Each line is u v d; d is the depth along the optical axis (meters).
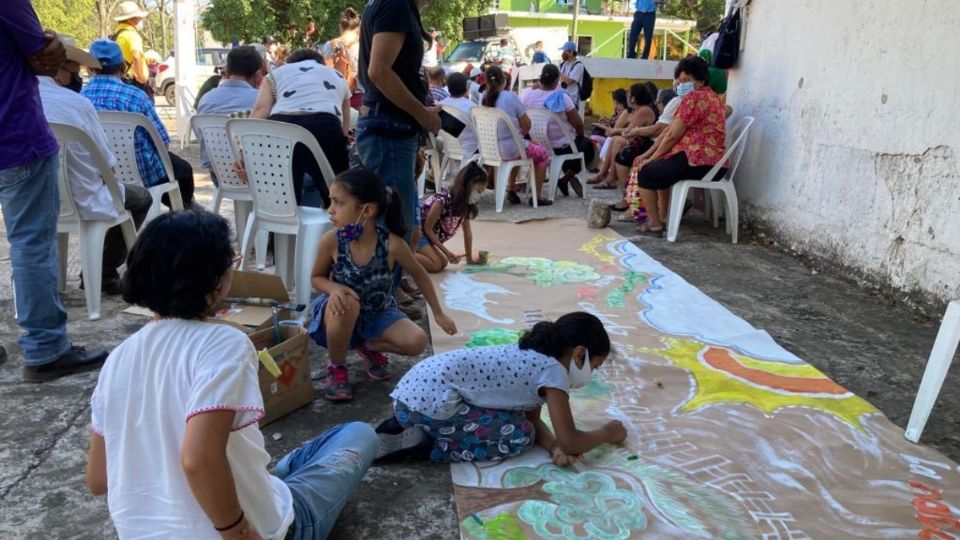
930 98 4.04
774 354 3.42
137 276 1.39
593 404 2.87
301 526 1.74
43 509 2.12
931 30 4.02
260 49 8.69
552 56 18.39
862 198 4.63
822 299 4.36
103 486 1.52
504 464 2.42
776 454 2.53
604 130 9.63
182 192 5.20
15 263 2.81
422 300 4.07
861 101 4.62
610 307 4.04
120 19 7.29
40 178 2.75
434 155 7.38
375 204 2.76
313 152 3.75
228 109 4.97
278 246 4.00
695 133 5.58
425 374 2.38
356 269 2.80
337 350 2.81
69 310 3.72
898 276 4.30
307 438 2.56
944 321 2.60
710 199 6.48
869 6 4.54
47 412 2.68
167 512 1.38
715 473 2.40
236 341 1.41
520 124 6.80
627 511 2.17
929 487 2.36
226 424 1.33
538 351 2.38
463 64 15.00
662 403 2.90
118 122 4.13
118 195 3.67
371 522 2.11
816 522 2.16
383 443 2.40
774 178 5.70
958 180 3.84
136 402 1.38
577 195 7.65
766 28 5.83
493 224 6.12
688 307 4.07
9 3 2.51
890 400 3.01
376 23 3.17
